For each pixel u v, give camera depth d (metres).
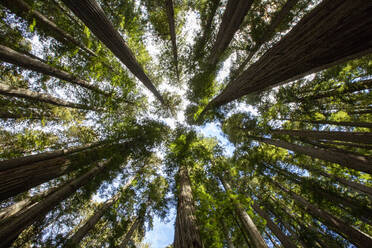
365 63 7.97
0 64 6.46
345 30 1.49
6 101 6.62
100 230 9.70
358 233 5.36
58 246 5.16
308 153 6.49
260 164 9.30
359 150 7.66
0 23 5.88
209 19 9.85
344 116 8.51
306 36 1.95
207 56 11.22
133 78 10.41
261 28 7.98
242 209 4.61
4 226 3.49
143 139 9.05
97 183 6.63
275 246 7.96
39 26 6.05
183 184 5.57
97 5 3.29
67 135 9.57
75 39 7.36
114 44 4.45
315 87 8.69
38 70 5.31
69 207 6.79
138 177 10.61
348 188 7.17
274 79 3.02
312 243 6.91
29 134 8.37
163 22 11.23
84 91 8.00
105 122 9.03
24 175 3.41
